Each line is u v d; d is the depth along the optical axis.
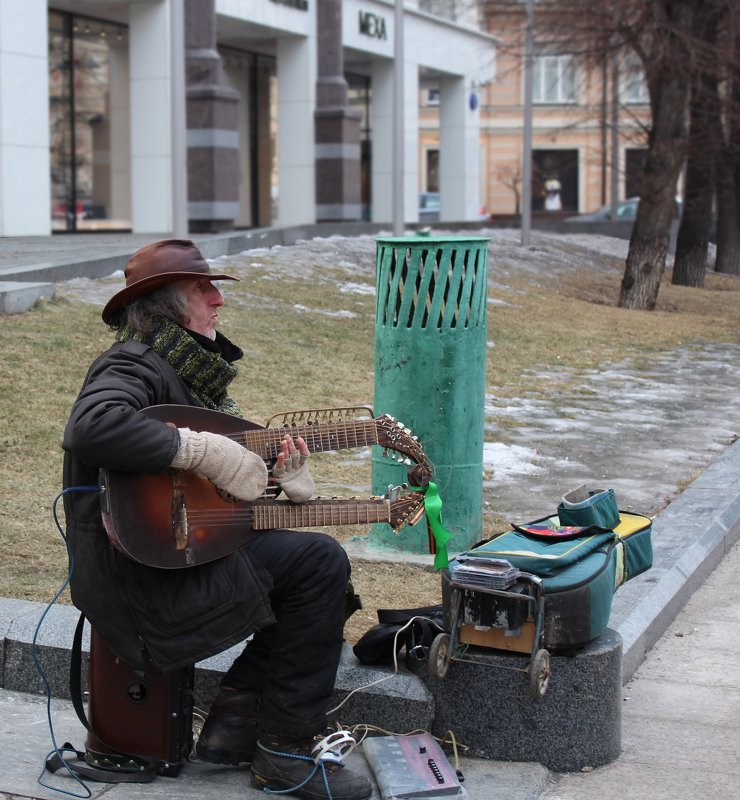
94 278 12.77
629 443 8.95
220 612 3.45
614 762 3.97
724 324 17.48
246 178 32.31
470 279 5.54
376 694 3.98
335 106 29.69
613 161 38.62
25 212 21.84
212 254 15.69
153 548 3.39
